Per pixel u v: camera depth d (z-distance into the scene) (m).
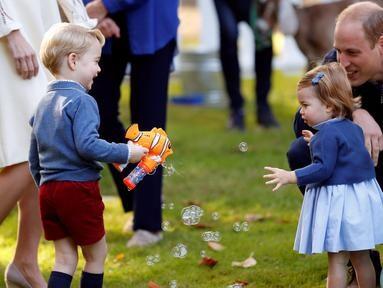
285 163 14.99
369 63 7.90
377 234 7.44
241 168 14.93
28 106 8.39
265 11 17.92
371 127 7.98
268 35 18.22
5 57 8.38
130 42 10.14
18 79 8.38
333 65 7.59
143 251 10.32
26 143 8.41
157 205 10.64
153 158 7.61
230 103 18.80
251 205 12.52
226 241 10.64
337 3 17.19
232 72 18.55
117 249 10.43
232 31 18.31
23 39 8.34
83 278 7.76
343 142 7.39
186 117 20.98
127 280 9.27
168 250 10.34
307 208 7.57
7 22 8.27
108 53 10.21
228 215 12.05
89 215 7.50
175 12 10.44
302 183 7.32
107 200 13.20
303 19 17.39
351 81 8.06
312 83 7.51
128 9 10.07
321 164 7.32
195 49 24.69
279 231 11.03
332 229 7.35
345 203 7.37
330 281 7.67
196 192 13.43
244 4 18.22
